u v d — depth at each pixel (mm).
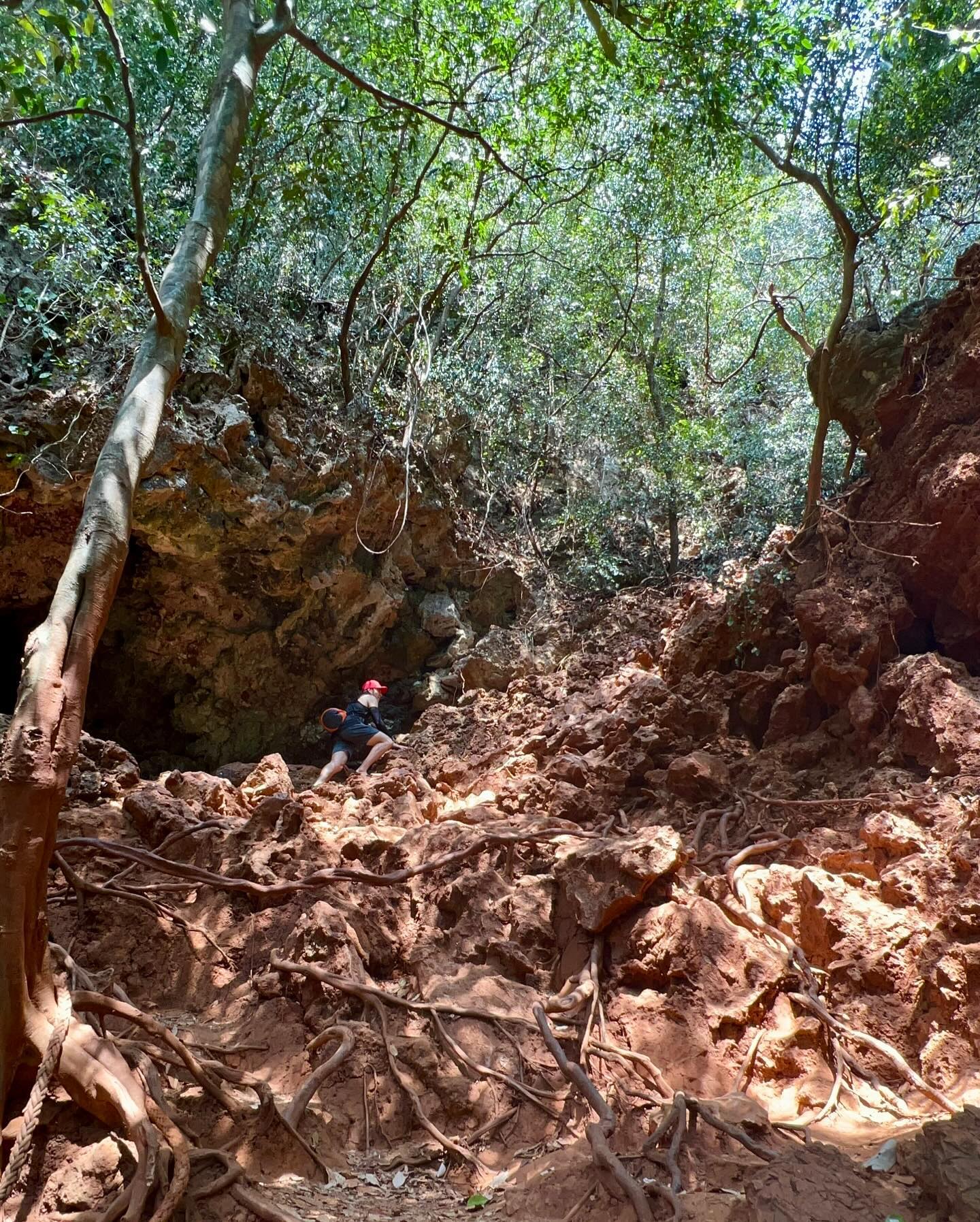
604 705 7867
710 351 13516
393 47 9133
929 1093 3363
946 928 3793
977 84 9359
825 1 8562
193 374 10062
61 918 4652
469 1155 3182
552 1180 2910
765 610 7582
